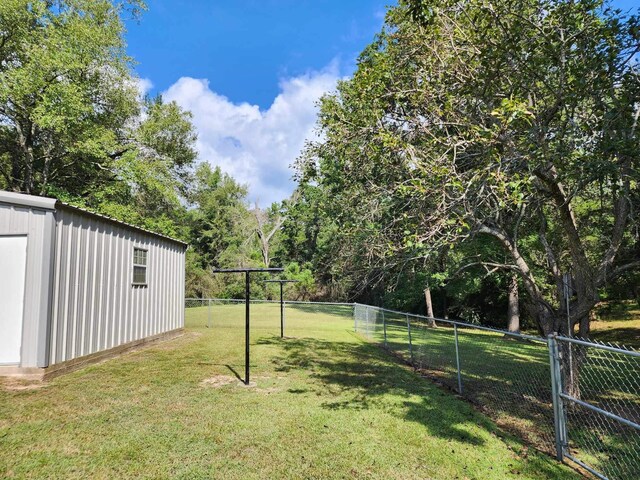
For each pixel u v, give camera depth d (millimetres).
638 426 2791
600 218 6805
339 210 12422
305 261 34844
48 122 13555
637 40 4344
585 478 3189
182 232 23797
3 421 4023
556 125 4844
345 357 8484
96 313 7062
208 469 3145
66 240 6227
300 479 3033
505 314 21484
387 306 23422
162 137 21250
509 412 4879
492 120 4676
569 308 5410
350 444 3717
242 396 5195
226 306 17750
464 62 5168
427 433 4062
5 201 5805
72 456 3305
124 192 17781
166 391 5320
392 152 5570
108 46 16844
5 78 14023
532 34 4805
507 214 6762
